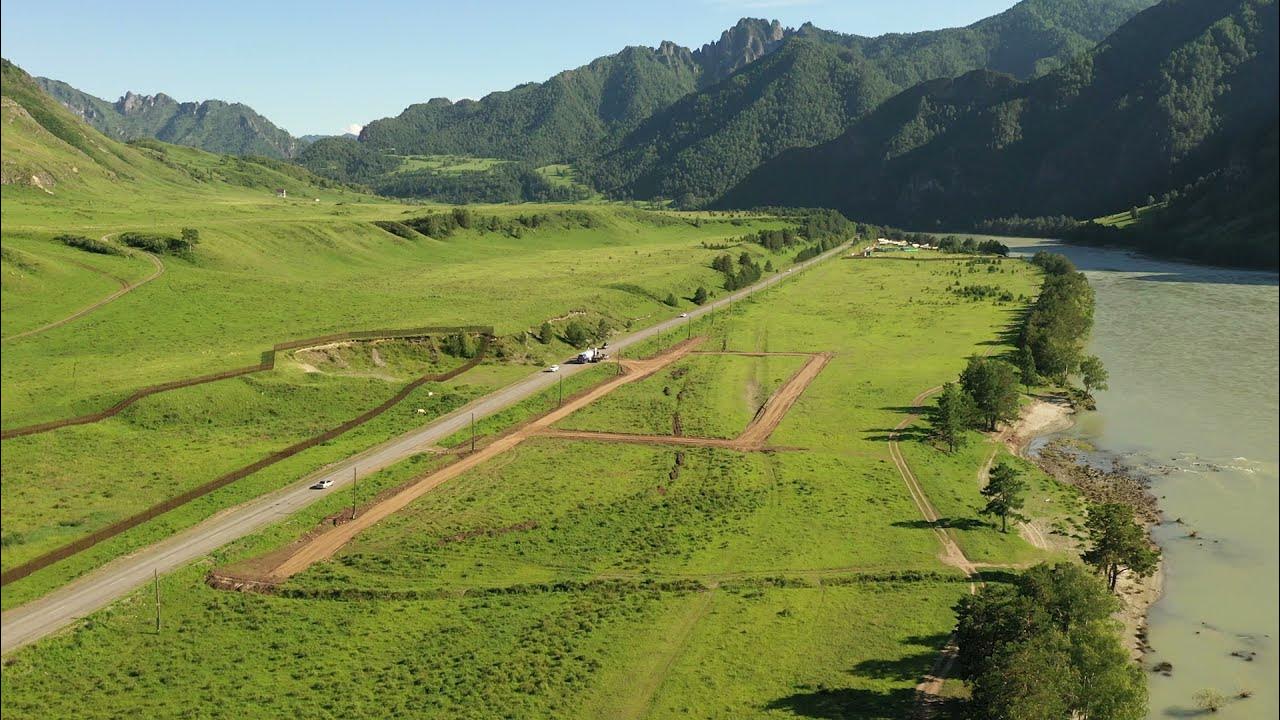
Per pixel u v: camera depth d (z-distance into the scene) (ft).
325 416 456.04
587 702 232.32
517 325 638.53
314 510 347.56
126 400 414.82
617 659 252.83
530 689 236.63
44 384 423.64
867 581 302.86
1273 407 527.81
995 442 468.75
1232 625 286.05
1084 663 223.71
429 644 259.80
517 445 439.22
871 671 249.14
